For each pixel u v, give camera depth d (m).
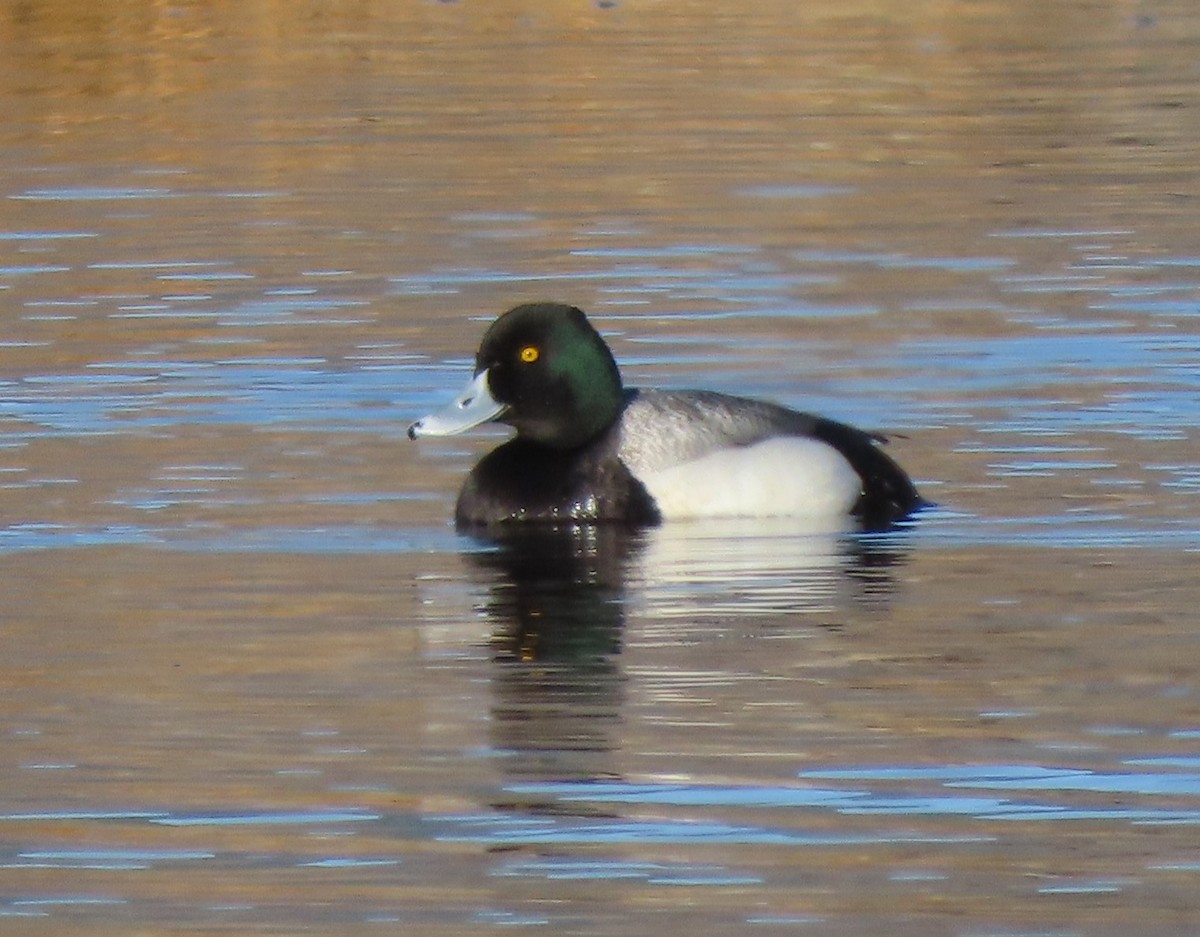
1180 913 8.25
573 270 18.83
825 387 15.47
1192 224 20.36
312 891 8.49
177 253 19.52
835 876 8.56
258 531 12.80
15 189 22.11
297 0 32.00
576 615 11.42
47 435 14.48
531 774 9.48
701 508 13.01
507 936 8.16
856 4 32.34
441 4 32.31
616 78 27.62
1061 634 11.03
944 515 13.01
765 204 21.38
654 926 8.21
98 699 10.35
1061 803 9.13
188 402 15.20
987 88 27.17
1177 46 29.72
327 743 9.84
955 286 18.22
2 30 30.17
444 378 15.75
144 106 26.08
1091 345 16.36
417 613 11.48
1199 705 10.13
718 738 9.81
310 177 22.59
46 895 8.48
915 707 10.16
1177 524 12.72
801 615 11.38
